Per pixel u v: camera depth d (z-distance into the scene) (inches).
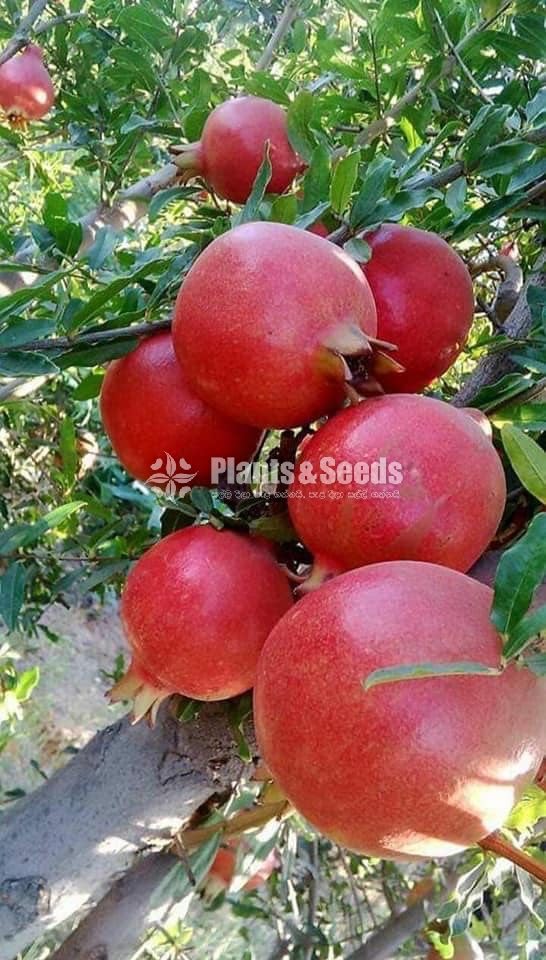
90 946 20.9
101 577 22.2
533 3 24.7
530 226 25.1
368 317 15.5
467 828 12.3
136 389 17.0
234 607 15.2
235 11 48.8
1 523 42.3
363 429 14.2
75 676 82.4
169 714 18.5
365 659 12.0
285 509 17.0
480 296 28.8
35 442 43.1
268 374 14.8
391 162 18.5
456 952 32.9
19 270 21.2
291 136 23.8
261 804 21.9
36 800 19.0
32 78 45.4
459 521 14.0
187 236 26.0
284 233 15.1
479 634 12.3
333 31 44.9
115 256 29.0
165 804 18.9
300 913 46.8
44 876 18.2
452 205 19.6
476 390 21.5
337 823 12.5
